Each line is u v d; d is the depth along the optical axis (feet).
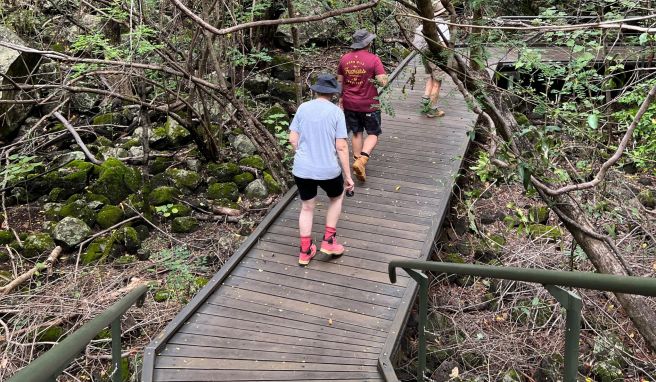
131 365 15.06
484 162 16.81
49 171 24.21
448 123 27.27
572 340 6.68
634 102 21.21
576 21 17.06
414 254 17.33
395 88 29.27
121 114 29.37
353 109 20.20
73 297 17.57
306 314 14.87
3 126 26.86
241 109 21.30
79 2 22.43
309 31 36.11
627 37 16.55
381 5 12.13
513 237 21.91
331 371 12.92
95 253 19.95
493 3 12.78
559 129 12.76
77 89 20.89
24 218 22.50
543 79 20.03
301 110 15.78
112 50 19.47
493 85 12.12
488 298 18.90
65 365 5.59
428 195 20.84
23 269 19.31
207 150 25.66
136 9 20.86
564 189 12.23
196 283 18.15
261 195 24.12
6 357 14.90
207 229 22.06
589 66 18.74
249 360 13.25
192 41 22.02
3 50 25.95
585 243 14.49
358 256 17.33
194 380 12.62
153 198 22.90
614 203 16.83
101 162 25.20
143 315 16.79
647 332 13.89
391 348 13.48
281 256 17.43
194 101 26.81
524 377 15.79
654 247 18.17
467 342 16.83
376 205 20.20
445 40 11.28
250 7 24.52
